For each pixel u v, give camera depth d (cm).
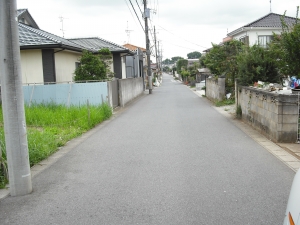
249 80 1157
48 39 1587
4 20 446
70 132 957
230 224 362
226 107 1611
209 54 1930
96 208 416
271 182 500
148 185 497
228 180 511
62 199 452
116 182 517
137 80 2664
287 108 764
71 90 1450
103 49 1942
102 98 1397
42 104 1371
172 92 3116
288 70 916
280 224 360
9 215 404
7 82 455
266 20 2600
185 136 884
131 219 381
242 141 810
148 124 1123
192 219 377
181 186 488
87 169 600
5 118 465
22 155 470
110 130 1030
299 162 614
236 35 2750
